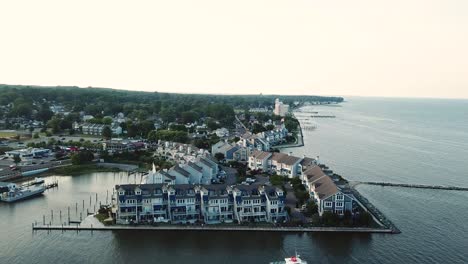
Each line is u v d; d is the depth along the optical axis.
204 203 131.00
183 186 137.00
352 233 124.75
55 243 115.88
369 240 120.19
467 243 119.81
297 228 125.69
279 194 132.25
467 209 151.25
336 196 132.38
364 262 106.88
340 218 129.75
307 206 139.75
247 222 129.75
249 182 174.25
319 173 160.00
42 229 124.81
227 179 183.38
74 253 110.06
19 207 146.38
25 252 110.25
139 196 130.12
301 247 114.94
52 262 105.19
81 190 170.75
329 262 106.62
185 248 113.81
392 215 142.88
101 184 181.00
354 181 190.38
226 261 106.62
